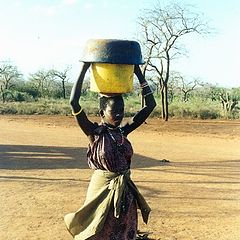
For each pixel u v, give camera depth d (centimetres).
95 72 372
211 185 983
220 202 830
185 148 1659
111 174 374
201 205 805
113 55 363
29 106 3762
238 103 3638
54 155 1435
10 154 1444
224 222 701
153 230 652
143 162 1305
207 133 2211
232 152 1557
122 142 376
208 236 630
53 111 3578
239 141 1911
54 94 5550
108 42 366
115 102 373
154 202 823
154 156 1434
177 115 3238
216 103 3750
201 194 893
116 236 371
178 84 4794
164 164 1270
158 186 963
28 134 2084
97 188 375
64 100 4866
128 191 376
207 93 4869
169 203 817
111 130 378
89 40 374
